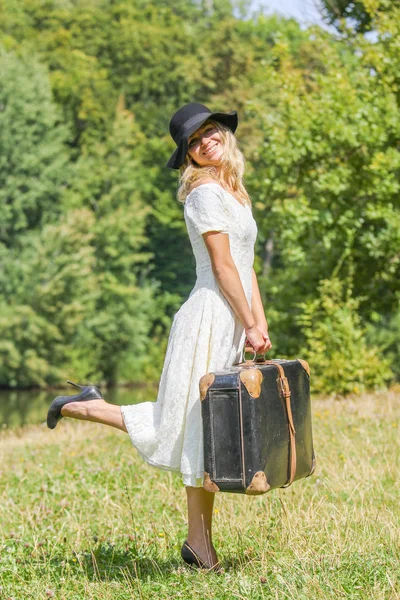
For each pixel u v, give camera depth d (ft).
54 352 145.69
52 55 187.32
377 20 59.82
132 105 187.01
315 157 61.77
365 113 59.11
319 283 67.26
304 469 15.31
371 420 34.58
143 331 157.58
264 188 64.69
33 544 18.57
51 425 16.08
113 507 22.47
